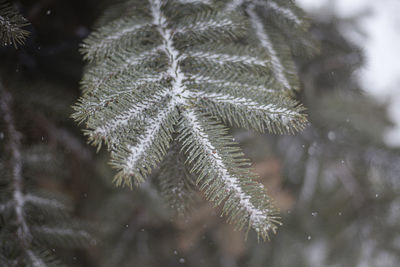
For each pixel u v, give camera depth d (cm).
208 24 61
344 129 98
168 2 62
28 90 69
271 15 65
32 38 69
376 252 100
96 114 56
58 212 68
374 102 125
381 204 100
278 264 106
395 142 103
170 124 57
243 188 56
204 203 69
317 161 101
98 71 59
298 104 57
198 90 58
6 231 65
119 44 61
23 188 67
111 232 86
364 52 92
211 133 57
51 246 67
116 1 68
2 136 67
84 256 87
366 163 100
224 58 60
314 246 108
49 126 70
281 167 90
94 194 83
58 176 72
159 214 76
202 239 96
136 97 57
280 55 64
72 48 73
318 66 87
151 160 56
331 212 103
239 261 107
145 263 88
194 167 56
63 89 70
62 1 74
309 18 65
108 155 70
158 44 60
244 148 70
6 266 64
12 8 58
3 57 69
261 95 58
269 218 55
